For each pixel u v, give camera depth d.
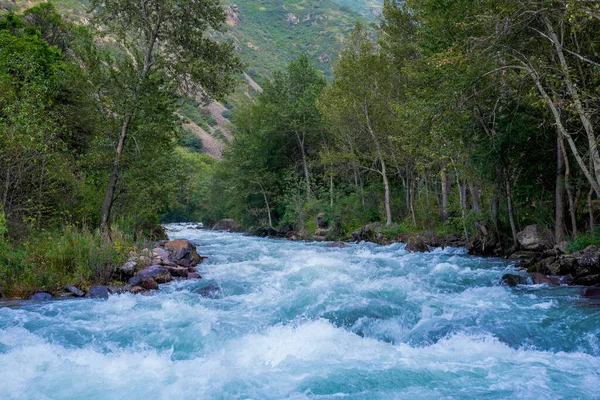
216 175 57.25
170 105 22.09
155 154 22.62
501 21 15.33
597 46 15.68
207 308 10.44
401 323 9.06
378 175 42.03
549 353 7.30
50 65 25.58
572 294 11.35
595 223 18.52
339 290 11.44
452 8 19.52
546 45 16.81
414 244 24.06
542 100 14.72
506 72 17.08
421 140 20.56
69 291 12.09
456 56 16.39
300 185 44.00
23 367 6.50
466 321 8.71
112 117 21.09
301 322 9.21
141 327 8.66
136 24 21.64
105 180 22.23
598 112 14.82
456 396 5.52
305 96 44.25
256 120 48.12
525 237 19.91
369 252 23.14
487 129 19.27
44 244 14.10
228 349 7.62
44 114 18.22
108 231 17.17
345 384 5.95
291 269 16.05
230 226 56.66
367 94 33.22
